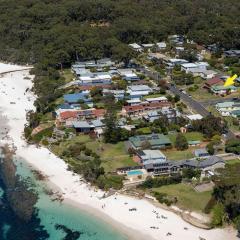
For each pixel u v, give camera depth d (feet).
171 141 586.04
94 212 453.58
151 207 456.86
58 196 482.69
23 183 511.81
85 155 556.10
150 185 486.79
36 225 440.86
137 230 424.46
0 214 458.09
